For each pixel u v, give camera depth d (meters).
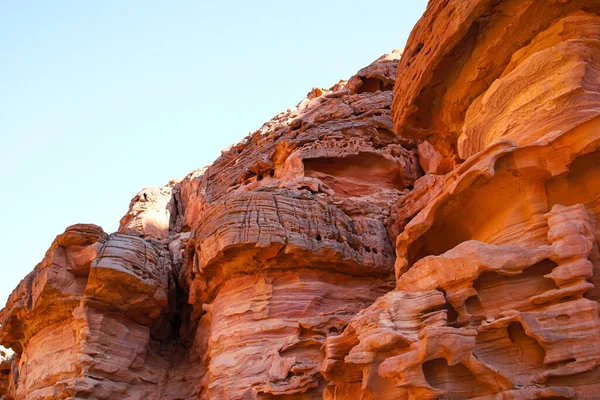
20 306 21.89
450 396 8.77
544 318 8.77
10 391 24.22
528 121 11.70
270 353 16.62
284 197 19.17
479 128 12.79
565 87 11.19
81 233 21.14
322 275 18.38
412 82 14.61
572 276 8.90
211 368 17.38
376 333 9.70
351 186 24.14
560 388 8.30
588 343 8.38
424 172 24.66
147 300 21.30
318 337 16.23
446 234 12.21
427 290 10.03
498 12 12.31
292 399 14.91
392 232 20.20
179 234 28.97
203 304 20.05
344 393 11.46
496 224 11.00
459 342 8.66
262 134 29.38
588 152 9.62
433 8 13.90
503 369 8.89
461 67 13.63
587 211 9.73
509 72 12.68
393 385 9.79
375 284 18.94
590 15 11.80
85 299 20.47
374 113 26.53
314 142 25.47
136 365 20.95
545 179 10.28
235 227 18.14
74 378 19.33
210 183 31.11
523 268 9.40
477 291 9.65
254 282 18.27
